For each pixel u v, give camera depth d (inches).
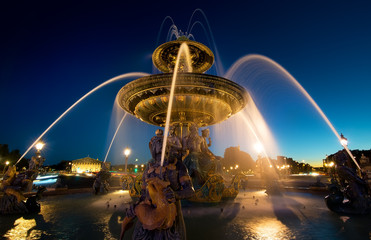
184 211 217.5
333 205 214.2
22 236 140.8
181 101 291.6
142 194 110.3
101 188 404.5
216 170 286.2
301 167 3006.9
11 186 211.8
